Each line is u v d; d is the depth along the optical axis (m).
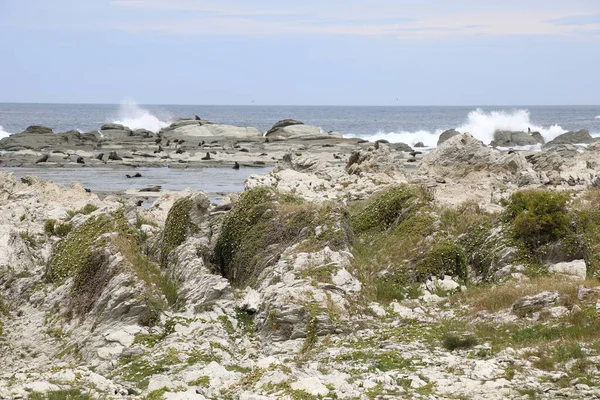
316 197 33.59
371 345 17.70
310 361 16.77
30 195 36.62
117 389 15.21
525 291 19.67
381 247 25.88
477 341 17.25
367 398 13.49
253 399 13.38
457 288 22.86
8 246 25.78
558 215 24.12
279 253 24.44
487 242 25.42
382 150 45.28
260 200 26.56
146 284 21.12
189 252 23.58
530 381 14.14
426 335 18.14
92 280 21.81
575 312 17.66
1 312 22.09
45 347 20.30
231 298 21.22
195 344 18.59
